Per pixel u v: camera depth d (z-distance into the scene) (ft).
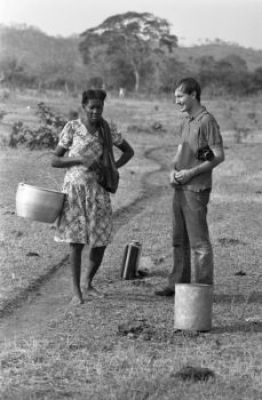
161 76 315.17
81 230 29.12
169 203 55.16
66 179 29.45
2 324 27.45
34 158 73.56
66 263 35.91
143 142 108.17
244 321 27.99
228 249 39.91
